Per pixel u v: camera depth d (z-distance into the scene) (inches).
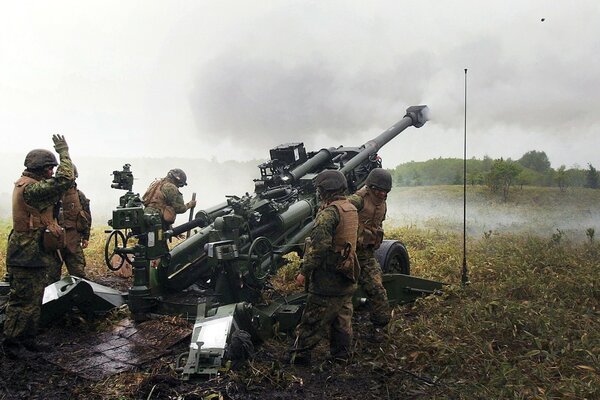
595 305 210.5
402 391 141.6
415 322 196.4
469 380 145.4
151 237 189.8
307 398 138.9
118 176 198.2
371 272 184.1
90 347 169.2
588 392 133.3
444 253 313.1
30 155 177.3
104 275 273.0
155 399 135.8
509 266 264.7
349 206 158.1
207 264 205.5
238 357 151.4
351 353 161.9
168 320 182.4
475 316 189.3
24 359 161.9
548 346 166.7
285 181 233.3
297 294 204.7
